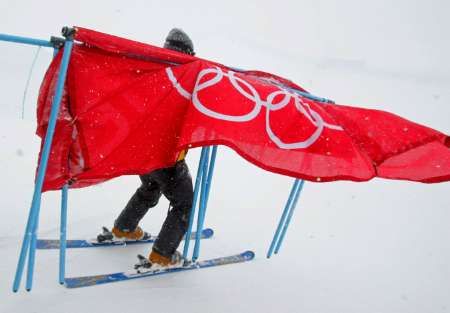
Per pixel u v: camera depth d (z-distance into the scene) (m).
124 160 1.80
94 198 3.64
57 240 2.63
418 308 2.82
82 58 1.80
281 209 4.37
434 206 5.29
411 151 2.03
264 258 3.06
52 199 3.43
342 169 1.82
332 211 4.62
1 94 5.69
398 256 3.72
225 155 5.94
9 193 3.38
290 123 1.91
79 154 1.78
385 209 4.97
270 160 1.74
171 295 2.26
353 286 2.94
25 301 1.95
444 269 3.60
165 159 1.87
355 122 2.10
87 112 1.78
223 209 4.05
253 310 2.29
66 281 2.15
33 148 4.53
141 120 1.86
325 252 3.48
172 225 2.35
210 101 1.83
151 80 1.91
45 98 1.81
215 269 2.69
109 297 2.12
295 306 2.45
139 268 2.36
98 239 2.66
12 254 2.39
